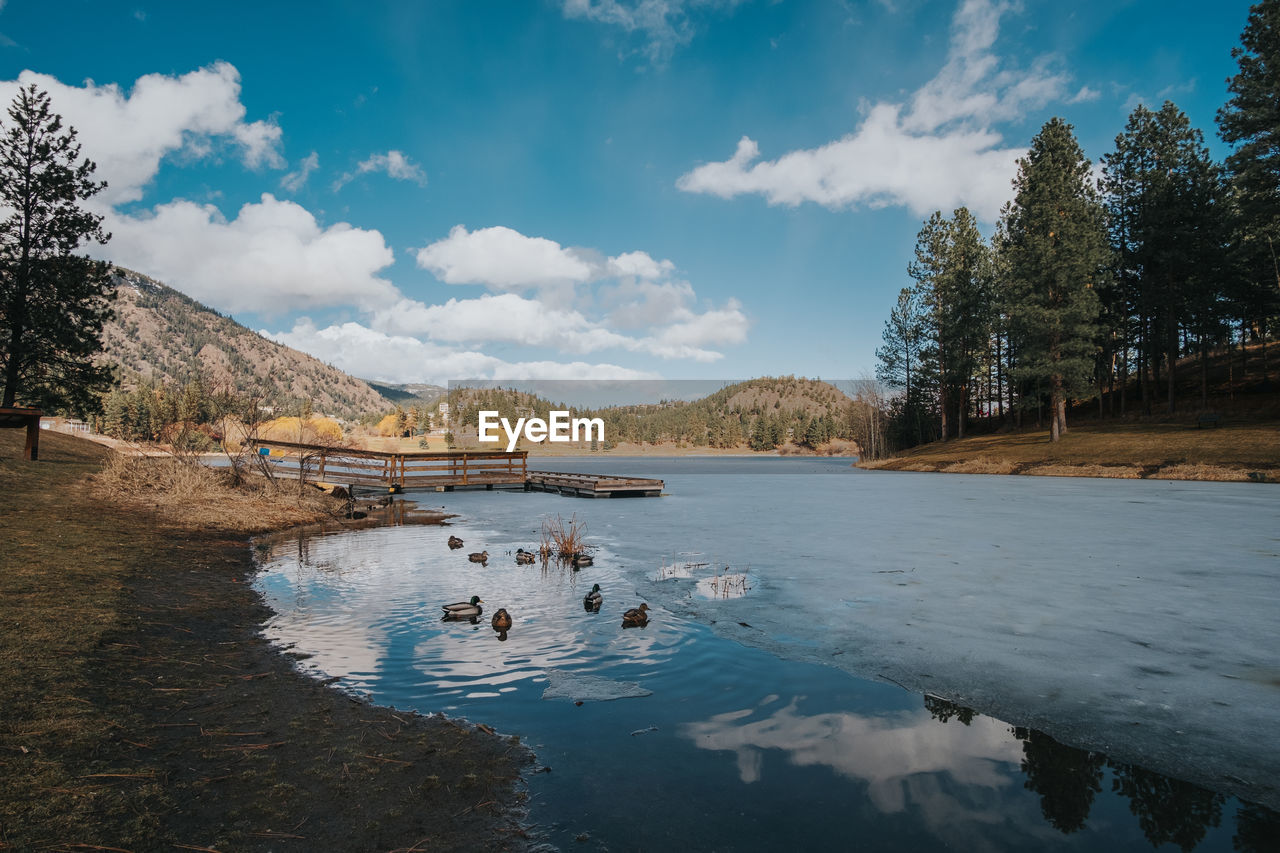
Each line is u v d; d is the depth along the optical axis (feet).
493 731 14.70
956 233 196.85
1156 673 18.74
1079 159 162.09
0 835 9.36
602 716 15.65
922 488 107.34
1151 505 71.15
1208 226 149.89
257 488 60.70
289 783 11.85
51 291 90.38
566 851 9.96
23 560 26.45
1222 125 127.54
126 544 33.24
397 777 12.32
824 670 19.17
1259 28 121.70
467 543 46.52
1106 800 11.80
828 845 10.22
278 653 20.03
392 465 92.99
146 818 10.31
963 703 16.61
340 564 36.94
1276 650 20.86
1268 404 151.64
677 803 11.58
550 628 23.76
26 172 88.53
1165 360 215.10
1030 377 160.15
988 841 10.37
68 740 12.56
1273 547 42.29
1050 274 153.07
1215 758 13.47
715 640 22.27
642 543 46.78
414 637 22.33
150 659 17.98
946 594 29.45
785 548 43.80
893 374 221.46
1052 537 47.70
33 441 56.65
